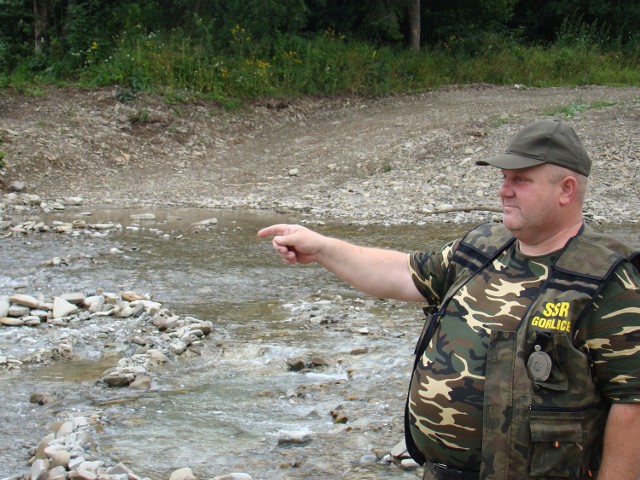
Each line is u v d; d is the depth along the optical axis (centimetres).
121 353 597
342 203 1313
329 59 2244
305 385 520
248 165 1647
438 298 260
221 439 435
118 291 775
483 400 225
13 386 523
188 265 888
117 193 1398
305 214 1237
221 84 1983
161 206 1302
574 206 228
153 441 432
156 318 661
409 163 1548
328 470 392
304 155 1681
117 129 1705
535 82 2508
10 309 680
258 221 1171
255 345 611
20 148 1488
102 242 1000
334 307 722
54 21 2227
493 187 1362
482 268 239
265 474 391
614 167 1427
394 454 400
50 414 477
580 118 1697
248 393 510
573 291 217
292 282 820
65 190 1395
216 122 1850
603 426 221
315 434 438
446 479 241
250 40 2178
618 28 3209
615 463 214
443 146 1609
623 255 223
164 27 2270
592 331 215
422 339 245
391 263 265
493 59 2588
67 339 621
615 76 2638
